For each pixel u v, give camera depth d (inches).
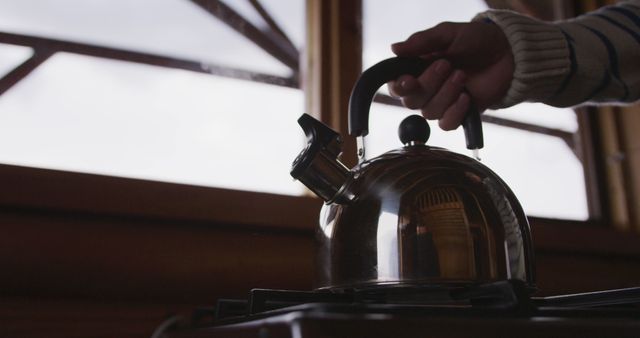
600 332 16.8
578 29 32.3
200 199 36.8
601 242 48.9
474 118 26.8
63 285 32.9
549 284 45.1
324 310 16.7
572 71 30.8
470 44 28.7
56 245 32.9
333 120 45.6
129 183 35.5
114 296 33.9
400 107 50.6
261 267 37.1
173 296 35.0
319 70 46.6
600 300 24.4
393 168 23.5
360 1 49.1
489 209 22.5
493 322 15.7
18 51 40.2
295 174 23.2
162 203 35.8
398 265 21.4
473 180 23.1
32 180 33.4
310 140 23.2
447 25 28.3
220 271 36.0
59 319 32.3
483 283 21.3
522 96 30.3
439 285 21.1
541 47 29.4
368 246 22.1
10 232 32.2
